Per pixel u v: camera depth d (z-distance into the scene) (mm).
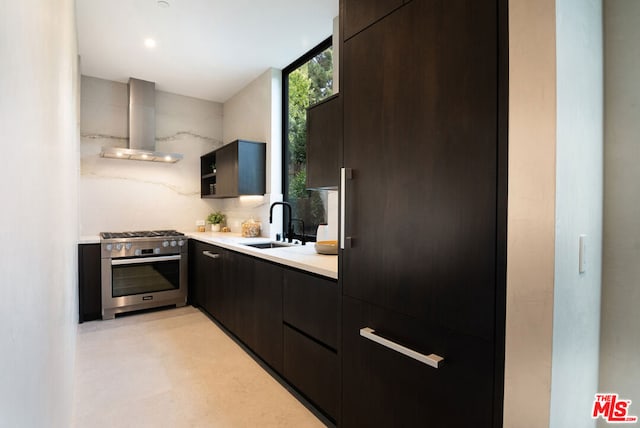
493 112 953
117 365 2436
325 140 2234
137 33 2955
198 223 4637
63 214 1239
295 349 2031
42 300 656
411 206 1183
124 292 3518
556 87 861
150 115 4082
